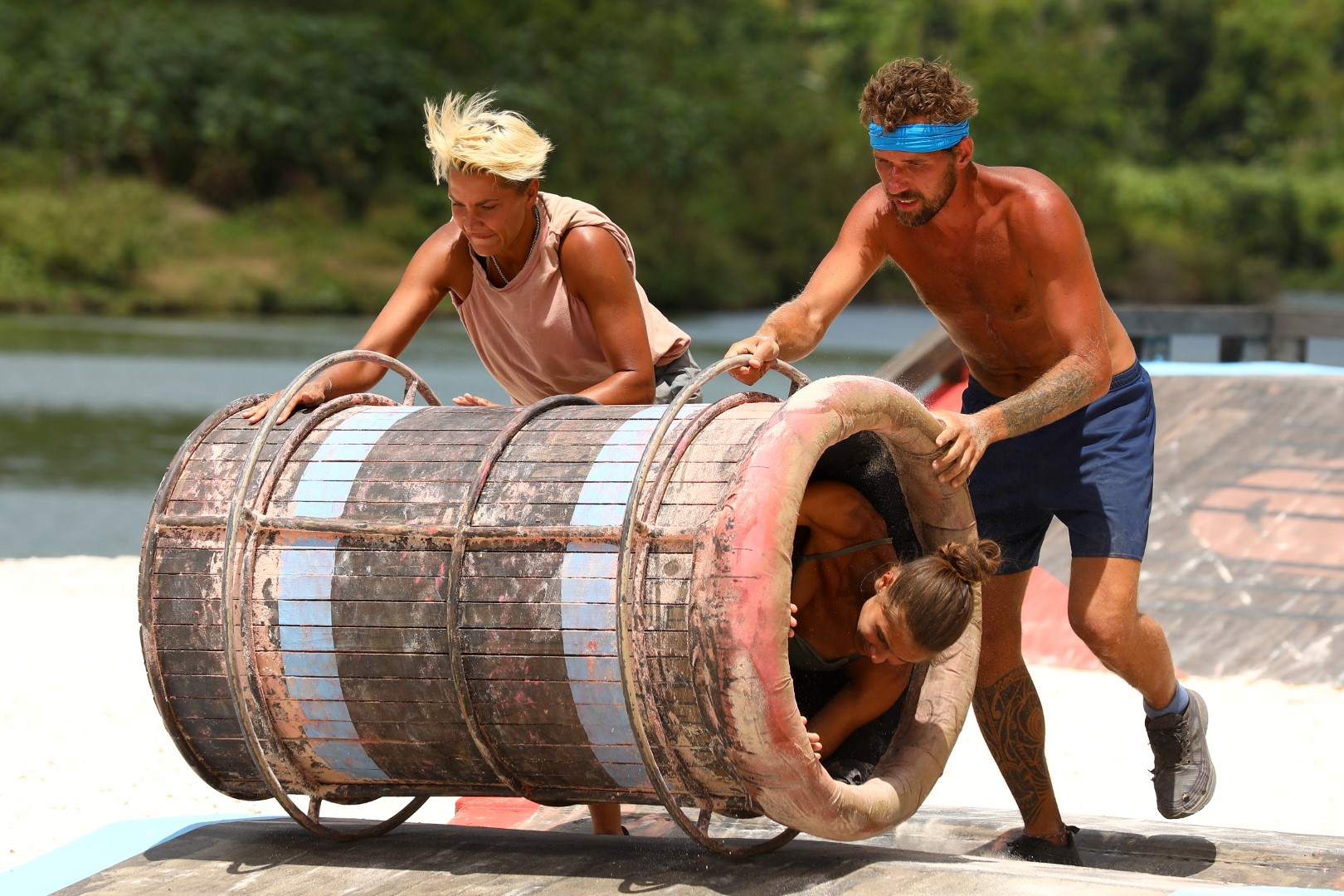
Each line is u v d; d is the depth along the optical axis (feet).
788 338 38.37
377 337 40.27
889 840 44.11
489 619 31.91
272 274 399.03
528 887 32.68
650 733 31.32
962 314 40.47
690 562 30.53
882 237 40.29
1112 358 40.01
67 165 417.69
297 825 38.58
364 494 33.83
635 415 34.42
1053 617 71.87
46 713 58.75
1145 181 636.89
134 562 91.35
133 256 377.30
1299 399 84.79
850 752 36.50
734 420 33.14
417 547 32.81
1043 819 42.32
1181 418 84.99
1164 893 31.17
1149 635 39.96
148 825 40.68
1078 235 37.27
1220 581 72.33
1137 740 57.52
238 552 33.60
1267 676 65.98
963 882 31.83
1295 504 76.38
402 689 32.94
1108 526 39.65
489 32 540.11
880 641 33.71
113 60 447.01
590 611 31.27
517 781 33.96
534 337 41.11
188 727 35.06
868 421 31.81
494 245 39.19
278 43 483.10
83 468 147.64
